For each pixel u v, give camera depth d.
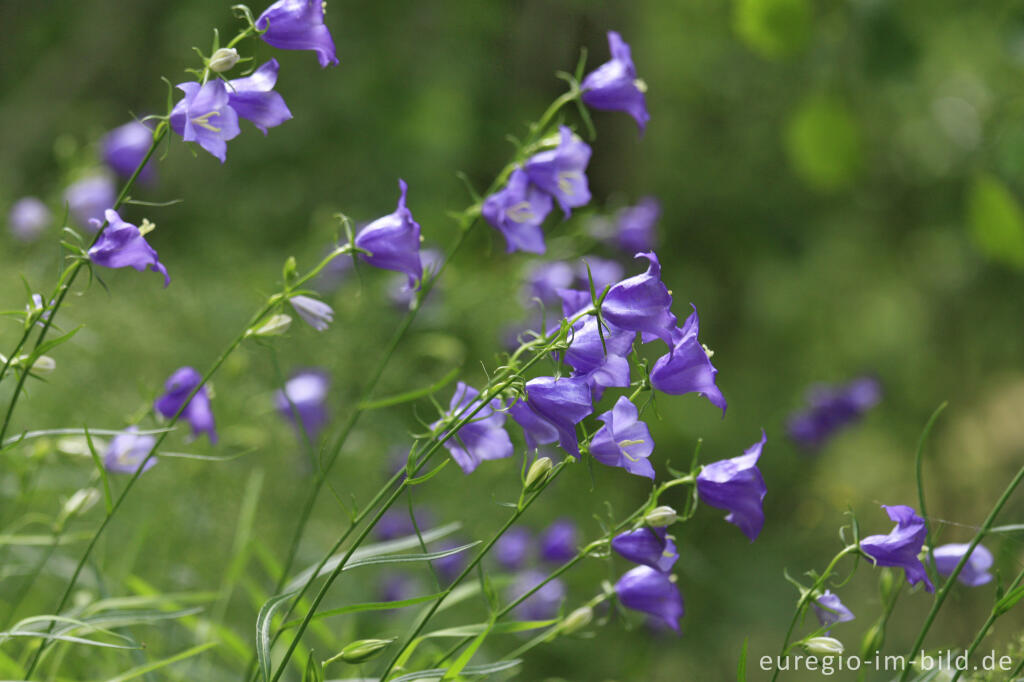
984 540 3.17
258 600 3.85
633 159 11.33
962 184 8.18
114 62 14.85
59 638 2.61
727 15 13.80
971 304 11.31
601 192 11.14
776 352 14.32
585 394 2.39
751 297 14.32
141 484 5.09
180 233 12.20
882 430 12.69
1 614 4.07
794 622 2.59
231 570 4.00
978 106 8.72
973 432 11.23
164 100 15.01
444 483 7.08
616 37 3.56
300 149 13.87
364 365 7.07
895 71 5.38
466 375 7.77
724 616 8.63
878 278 13.43
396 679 2.60
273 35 2.67
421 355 7.44
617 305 2.39
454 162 13.98
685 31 13.98
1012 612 6.35
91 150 6.25
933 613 2.55
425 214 12.42
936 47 8.39
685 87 13.83
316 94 14.41
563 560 5.99
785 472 10.85
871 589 8.39
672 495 9.86
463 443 2.67
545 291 7.24
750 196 13.45
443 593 2.48
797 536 9.69
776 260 13.50
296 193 12.78
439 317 7.46
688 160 13.84
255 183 13.36
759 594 8.78
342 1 14.98
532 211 3.45
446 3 14.98
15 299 6.02
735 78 13.52
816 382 13.74
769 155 13.23
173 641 4.23
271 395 6.02
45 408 5.50
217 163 13.24
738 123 13.65
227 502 5.41
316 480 3.50
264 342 3.00
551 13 12.87
